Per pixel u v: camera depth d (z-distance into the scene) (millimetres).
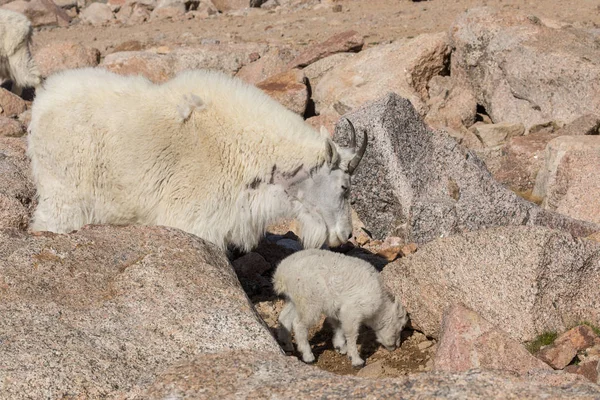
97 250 7562
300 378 5812
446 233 11180
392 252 10875
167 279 7215
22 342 6258
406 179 11727
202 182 8742
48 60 22562
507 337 7297
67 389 5836
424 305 8539
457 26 18125
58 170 8758
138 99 8789
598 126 15297
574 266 8141
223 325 6648
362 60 18359
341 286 7984
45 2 32281
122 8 33406
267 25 26922
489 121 17734
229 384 5812
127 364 6172
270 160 8945
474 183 11539
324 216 9375
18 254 7398
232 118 8797
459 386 5500
